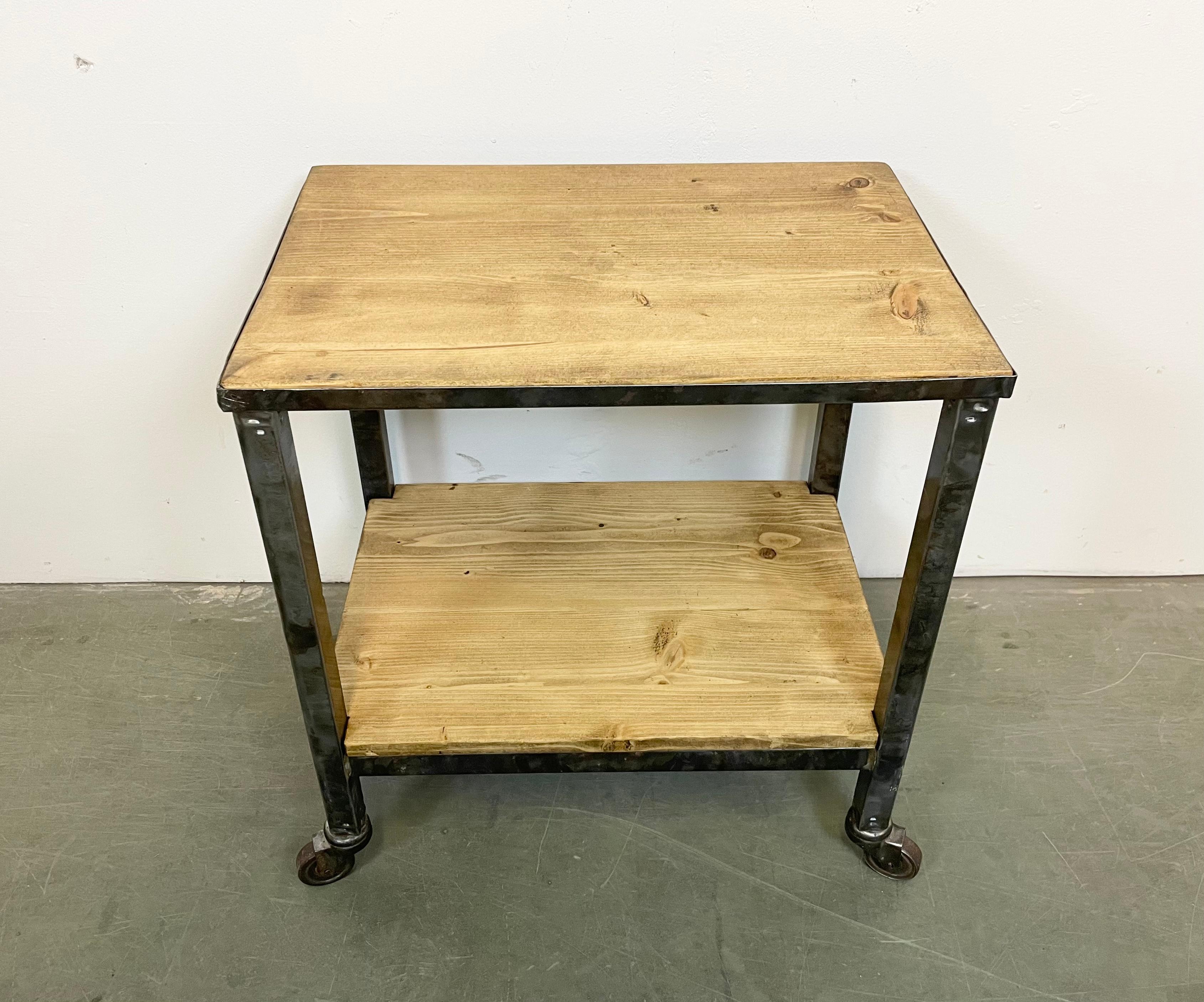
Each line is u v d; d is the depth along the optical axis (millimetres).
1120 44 1318
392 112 1363
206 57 1304
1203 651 1759
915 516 1810
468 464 1719
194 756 1579
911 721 1257
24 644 1745
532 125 1384
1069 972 1332
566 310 1047
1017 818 1510
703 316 1040
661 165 1359
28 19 1262
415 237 1180
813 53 1328
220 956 1344
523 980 1321
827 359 979
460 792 1539
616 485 1634
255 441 982
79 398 1606
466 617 1400
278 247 1183
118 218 1433
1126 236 1481
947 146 1408
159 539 1803
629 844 1474
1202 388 1638
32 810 1504
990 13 1295
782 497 1608
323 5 1271
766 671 1332
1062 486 1770
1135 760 1588
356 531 1827
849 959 1346
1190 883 1428
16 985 1308
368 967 1334
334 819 1362
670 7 1285
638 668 1333
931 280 1102
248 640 1761
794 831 1492
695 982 1321
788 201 1262
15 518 1750
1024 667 1731
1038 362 1616
